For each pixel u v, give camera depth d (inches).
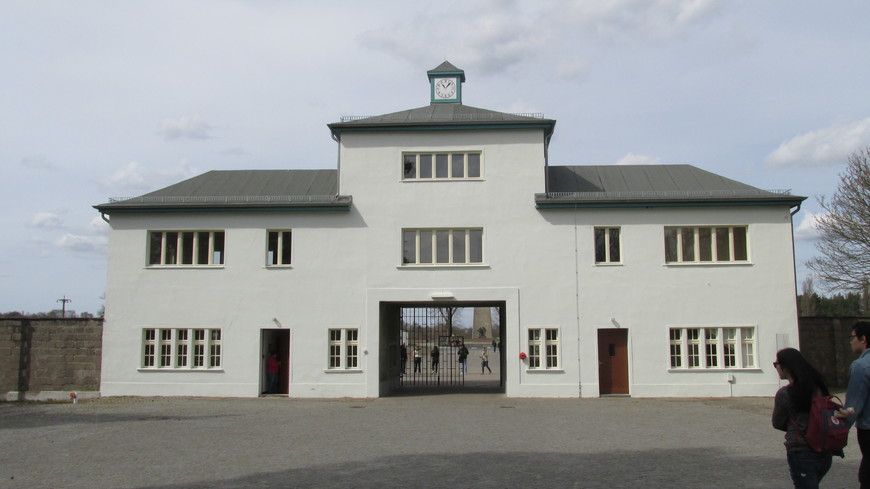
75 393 1023.6
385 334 1072.8
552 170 1163.9
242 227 1050.1
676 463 477.4
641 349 998.4
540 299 1013.8
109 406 910.4
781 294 1000.2
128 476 441.7
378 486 407.5
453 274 1025.5
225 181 1155.9
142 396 1023.0
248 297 1035.9
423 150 1051.3
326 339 1022.4
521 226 1027.9
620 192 1062.4
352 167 1054.4
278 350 1083.3
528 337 1009.5
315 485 410.9
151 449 551.8
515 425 695.7
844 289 1354.6
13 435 640.4
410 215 1040.2
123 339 1035.9
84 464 486.0
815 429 271.1
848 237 1342.3
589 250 1018.1
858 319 1098.7
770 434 624.4
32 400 1039.6
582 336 1003.9
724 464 473.1
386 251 1035.3
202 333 1039.0
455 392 1105.4
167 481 425.1
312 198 1061.1
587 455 512.1
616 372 1010.1
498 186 1037.2
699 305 1002.1
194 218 1053.2
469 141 1049.5
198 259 1058.1
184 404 929.5
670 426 684.1
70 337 1056.8
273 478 431.8
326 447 556.7
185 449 550.6
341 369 1015.0
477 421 731.4
